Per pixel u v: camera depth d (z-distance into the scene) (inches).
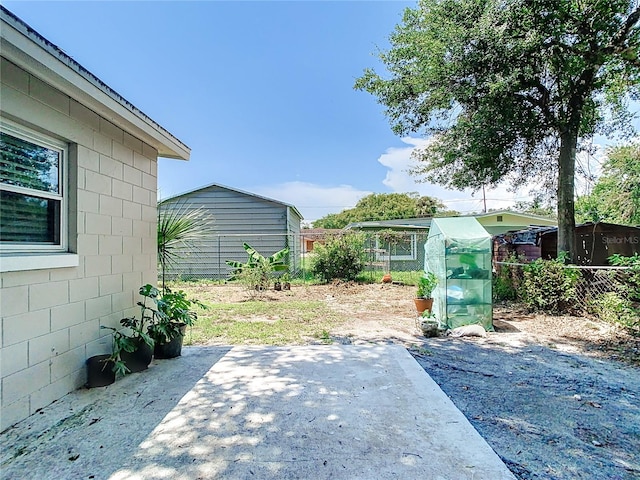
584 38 239.5
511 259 329.4
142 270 167.6
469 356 170.1
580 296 245.3
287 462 82.6
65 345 118.4
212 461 82.8
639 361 160.6
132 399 116.2
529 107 294.8
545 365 157.0
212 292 399.2
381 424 100.9
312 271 489.4
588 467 84.2
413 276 503.8
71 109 120.6
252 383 130.6
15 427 97.5
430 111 304.8
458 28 241.1
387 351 171.5
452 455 86.0
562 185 293.9
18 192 104.1
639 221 429.4
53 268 113.0
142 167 167.9
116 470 79.4
